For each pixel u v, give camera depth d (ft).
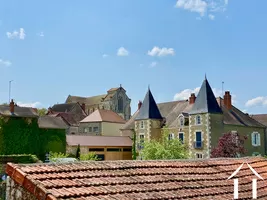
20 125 146.51
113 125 225.35
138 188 22.34
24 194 21.85
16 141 144.66
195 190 24.17
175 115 179.42
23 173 21.49
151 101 181.78
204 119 152.25
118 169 24.93
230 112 162.61
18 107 151.23
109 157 175.11
